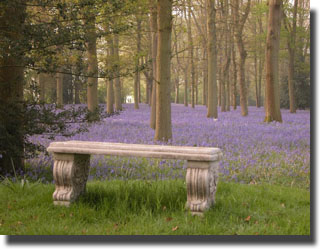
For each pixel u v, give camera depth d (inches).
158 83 460.4
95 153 198.2
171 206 195.6
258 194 230.5
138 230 165.9
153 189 220.8
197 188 185.8
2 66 275.9
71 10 271.1
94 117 305.7
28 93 315.6
